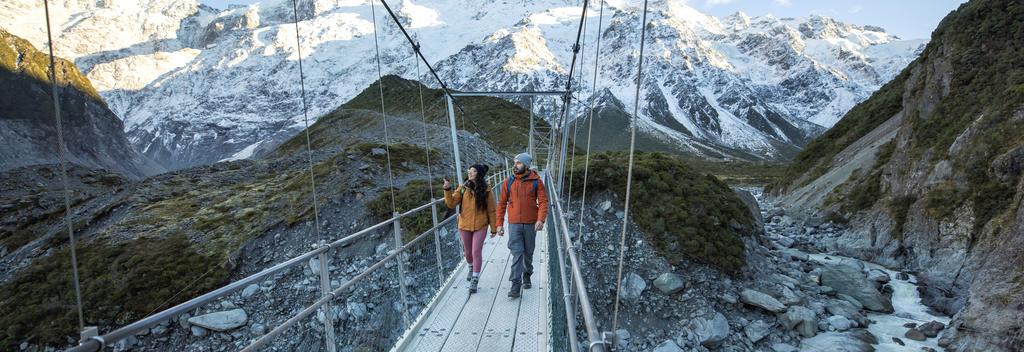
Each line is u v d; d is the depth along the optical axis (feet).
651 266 52.49
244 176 108.58
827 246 70.79
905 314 46.21
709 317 45.01
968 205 53.01
